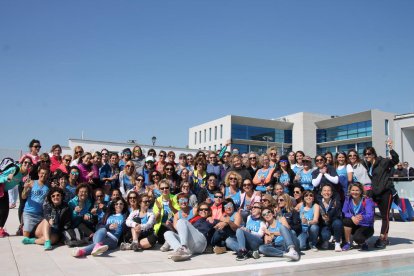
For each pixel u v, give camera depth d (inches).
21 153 732.0
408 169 559.8
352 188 271.4
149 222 265.4
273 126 1862.7
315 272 203.0
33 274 189.2
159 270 202.2
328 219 269.1
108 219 269.3
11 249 250.5
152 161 359.9
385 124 1621.6
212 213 273.6
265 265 219.1
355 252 264.2
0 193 291.3
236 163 337.4
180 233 241.6
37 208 277.3
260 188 327.9
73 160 356.8
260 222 258.7
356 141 1684.3
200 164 358.6
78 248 232.4
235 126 1785.2
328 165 292.0
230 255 251.0
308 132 1859.0
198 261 229.1
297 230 276.2
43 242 267.7
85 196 272.5
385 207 287.6
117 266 209.8
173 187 317.7
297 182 313.6
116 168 359.3
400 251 268.4
